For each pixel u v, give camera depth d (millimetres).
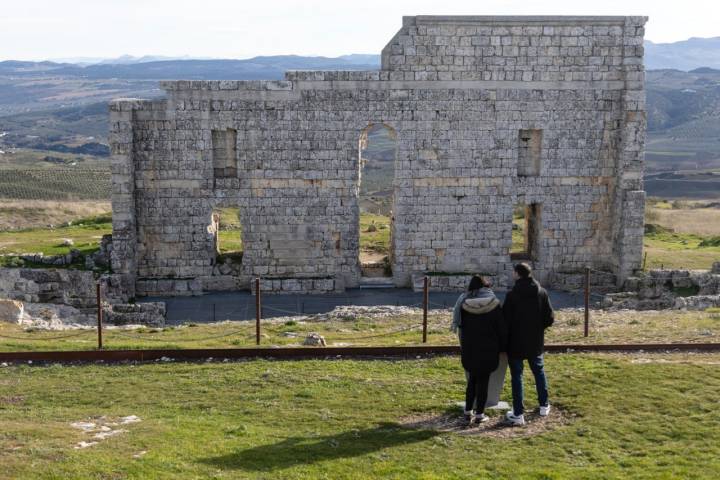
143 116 48688
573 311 41594
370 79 49188
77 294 44188
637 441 18156
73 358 27359
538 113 50125
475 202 50781
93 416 20641
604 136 50812
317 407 21375
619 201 50625
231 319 43969
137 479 15445
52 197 151250
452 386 23062
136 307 43406
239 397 22547
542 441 18344
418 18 48594
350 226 50594
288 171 49875
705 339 27750
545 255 51750
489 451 17750
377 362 26359
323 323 37281
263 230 50406
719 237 66188
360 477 16062
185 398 22609
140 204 49625
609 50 49812
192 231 50125
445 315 39062
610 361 24688
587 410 20297
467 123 49938
